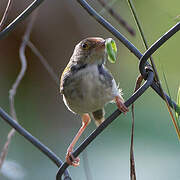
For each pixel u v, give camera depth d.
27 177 12.01
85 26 12.59
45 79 14.71
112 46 4.92
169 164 11.45
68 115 14.16
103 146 12.36
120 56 13.06
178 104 5.11
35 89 14.84
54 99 14.68
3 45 14.56
